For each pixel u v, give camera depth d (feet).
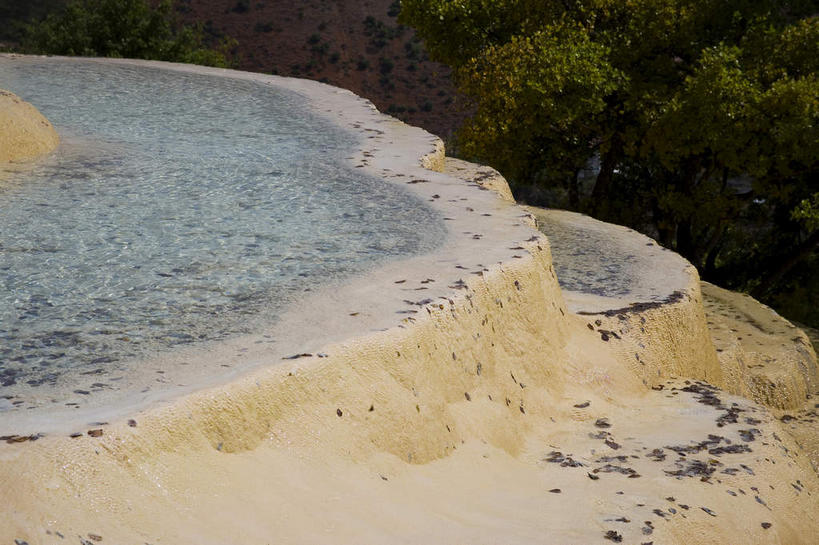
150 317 17.92
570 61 65.10
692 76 70.64
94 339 16.61
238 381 14.56
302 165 33.17
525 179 80.74
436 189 30.55
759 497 20.36
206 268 21.25
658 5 71.15
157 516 12.16
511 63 65.41
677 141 67.67
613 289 30.91
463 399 19.88
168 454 13.01
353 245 23.58
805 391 38.91
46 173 30.53
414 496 16.07
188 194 28.37
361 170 32.78
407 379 17.80
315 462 15.05
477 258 22.80
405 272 21.40
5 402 13.48
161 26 102.53
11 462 11.53
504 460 19.67
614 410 24.49
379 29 292.81
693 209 71.92
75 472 11.80
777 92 63.87
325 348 16.42
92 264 21.33
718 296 49.44
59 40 98.27
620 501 18.39
